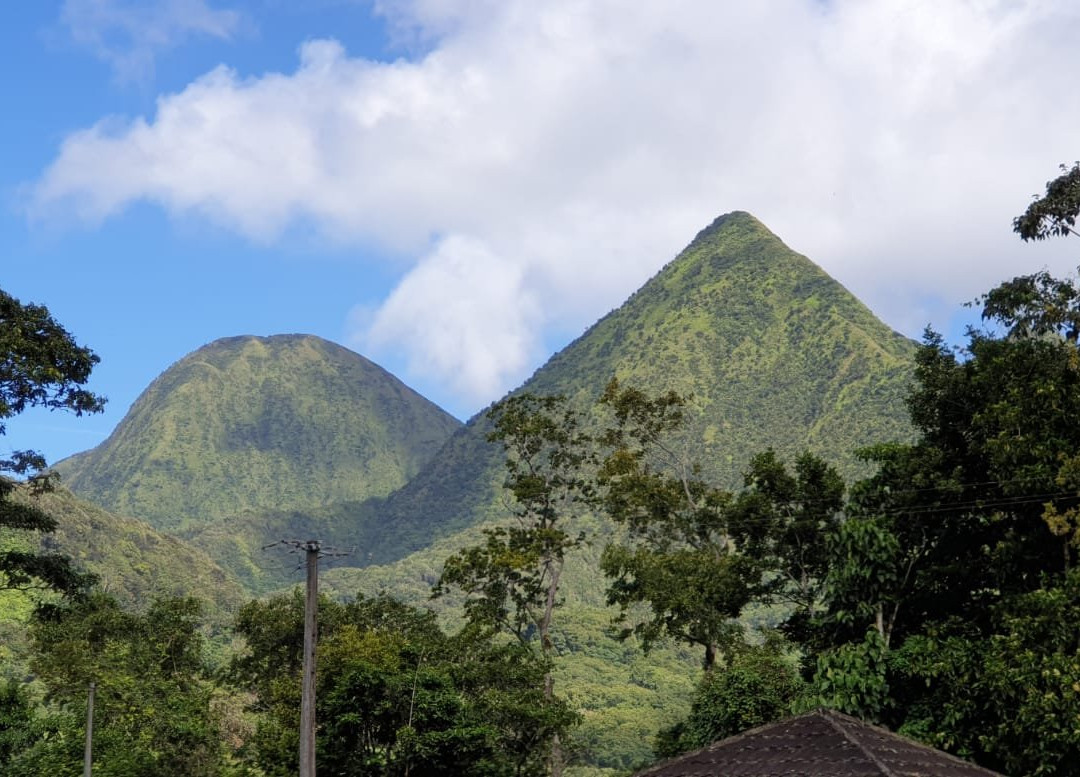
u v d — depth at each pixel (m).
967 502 33.50
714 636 47.12
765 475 44.72
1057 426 31.61
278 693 51.44
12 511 41.06
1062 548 31.08
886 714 30.27
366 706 40.41
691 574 47.34
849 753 17.98
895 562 33.09
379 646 52.03
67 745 47.03
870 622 33.53
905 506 33.94
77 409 39.88
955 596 33.75
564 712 47.62
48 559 43.16
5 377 38.09
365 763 39.62
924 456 34.62
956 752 28.30
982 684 27.75
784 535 44.31
